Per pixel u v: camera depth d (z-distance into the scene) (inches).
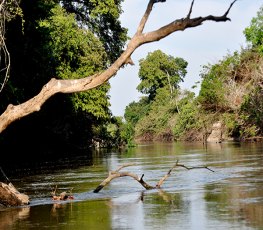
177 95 3245.6
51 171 887.1
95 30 1952.5
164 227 354.0
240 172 714.8
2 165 1046.4
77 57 1683.1
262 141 1876.2
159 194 518.6
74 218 400.8
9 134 1251.8
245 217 374.3
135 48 419.2
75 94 1615.4
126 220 384.8
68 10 1929.1
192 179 649.6
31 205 475.8
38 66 1087.0
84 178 740.0
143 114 4040.4
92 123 1876.2
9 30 905.5
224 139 2135.8
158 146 2048.5
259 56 2033.7
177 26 396.2
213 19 387.5
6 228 373.4
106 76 434.9
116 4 1979.6
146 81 3993.6
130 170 840.3
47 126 1549.0
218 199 466.0
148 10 412.2
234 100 2044.8
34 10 989.8
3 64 825.5
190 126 2625.5
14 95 915.4
